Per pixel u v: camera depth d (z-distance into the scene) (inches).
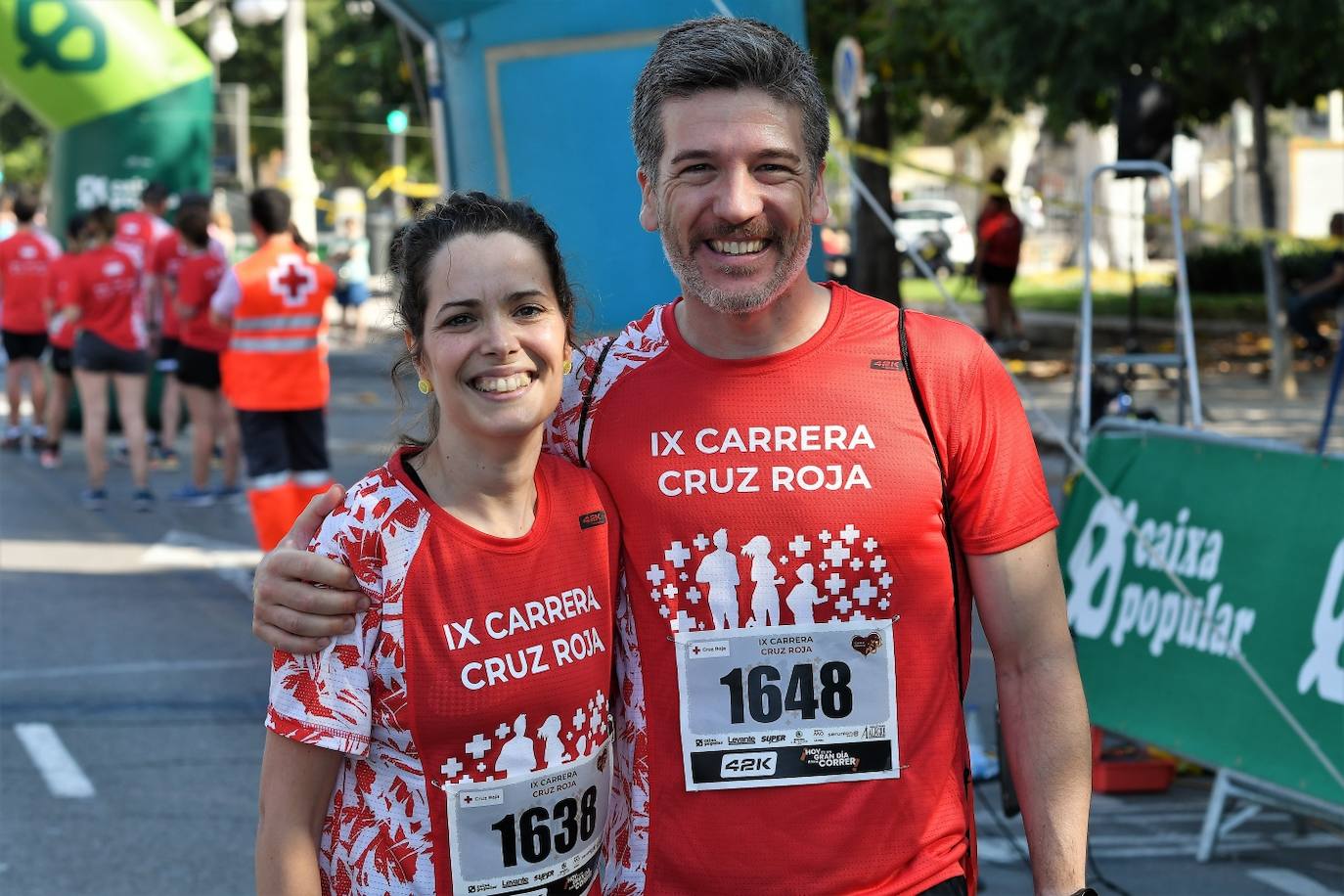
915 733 92.2
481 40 298.4
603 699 91.8
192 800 215.2
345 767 88.6
